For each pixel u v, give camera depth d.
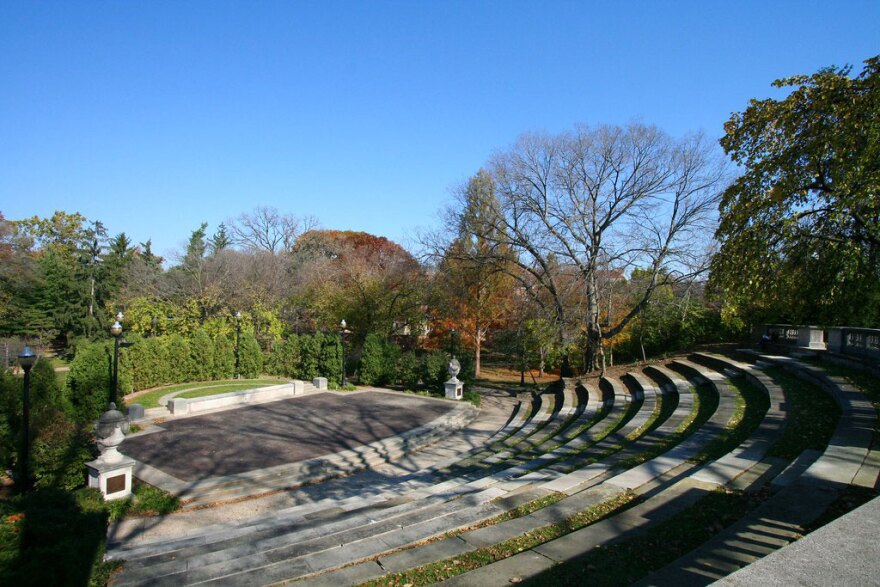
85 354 17.72
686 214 23.39
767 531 5.84
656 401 17.83
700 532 6.27
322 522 9.41
